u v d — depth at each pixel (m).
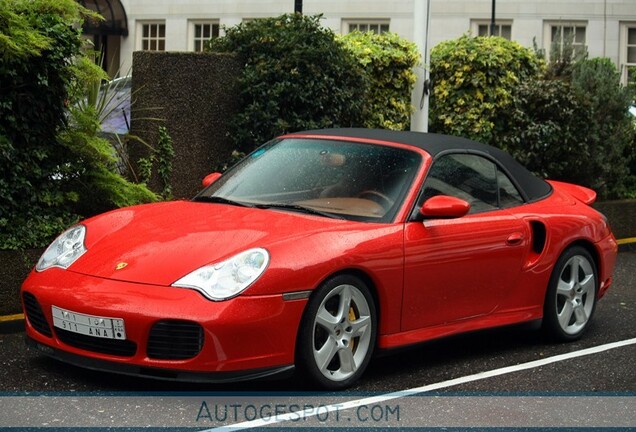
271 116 11.36
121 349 5.80
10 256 7.92
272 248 5.91
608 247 8.12
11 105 8.14
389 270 6.35
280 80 11.46
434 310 6.72
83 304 5.82
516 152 13.56
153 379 6.30
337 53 11.66
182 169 11.17
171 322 5.66
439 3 30.06
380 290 6.33
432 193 6.83
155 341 5.70
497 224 7.14
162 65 10.99
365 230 6.35
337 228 6.28
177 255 5.96
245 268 5.79
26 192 8.30
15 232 8.08
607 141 13.90
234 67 11.55
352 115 11.88
